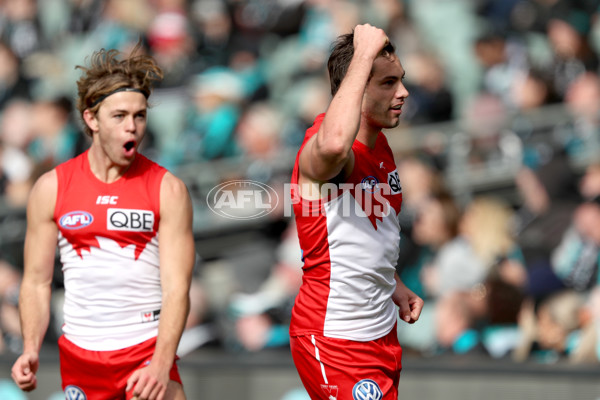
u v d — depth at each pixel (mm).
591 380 16547
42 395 19031
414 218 20344
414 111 23594
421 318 19062
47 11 30016
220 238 21797
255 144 23719
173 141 24375
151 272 10594
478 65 24719
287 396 18062
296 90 24703
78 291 10562
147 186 10461
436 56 24875
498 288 18750
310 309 10055
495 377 17047
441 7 26281
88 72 10297
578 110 22531
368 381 9969
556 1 25438
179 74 25766
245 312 19938
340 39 9891
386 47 9508
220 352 19422
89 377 10680
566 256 19031
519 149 22141
